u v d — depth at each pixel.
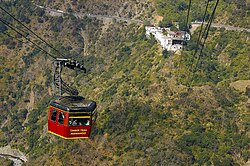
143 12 194.38
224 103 121.00
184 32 156.50
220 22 178.50
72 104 46.25
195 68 132.62
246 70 141.25
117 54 177.62
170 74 134.62
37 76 186.62
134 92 134.38
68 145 125.75
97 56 187.00
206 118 116.00
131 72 151.12
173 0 194.00
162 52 148.12
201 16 181.38
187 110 118.50
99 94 149.50
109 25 198.00
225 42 163.00
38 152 138.50
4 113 177.38
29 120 167.12
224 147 106.00
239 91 127.69
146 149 110.00
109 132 120.31
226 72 144.62
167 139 110.06
